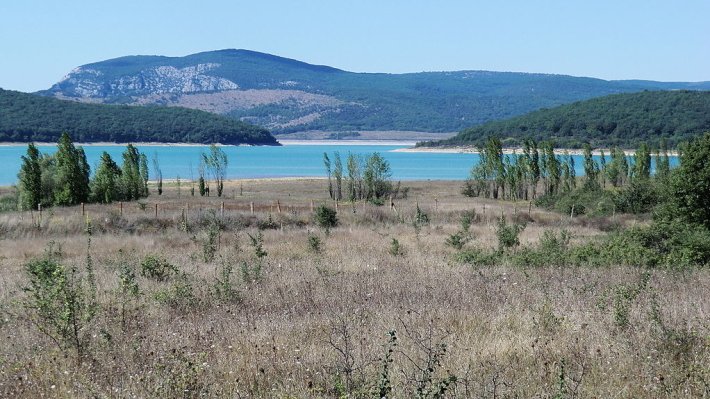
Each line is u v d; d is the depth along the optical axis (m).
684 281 14.79
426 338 8.93
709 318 10.28
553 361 8.18
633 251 18.38
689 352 8.48
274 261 19.73
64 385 7.37
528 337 9.30
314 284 14.59
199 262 19.98
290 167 169.50
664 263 17.58
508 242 23.58
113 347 8.98
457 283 14.35
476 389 7.01
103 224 33.31
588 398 6.90
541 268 17.56
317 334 9.65
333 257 20.75
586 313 10.77
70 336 9.11
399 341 9.00
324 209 36.88
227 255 21.48
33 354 8.76
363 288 13.90
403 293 13.16
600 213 46.03
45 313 9.45
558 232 32.19
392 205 48.31
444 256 21.36
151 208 45.72
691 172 23.20
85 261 20.45
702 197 23.09
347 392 6.76
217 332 9.91
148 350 8.84
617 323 9.96
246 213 38.88
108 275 16.33
